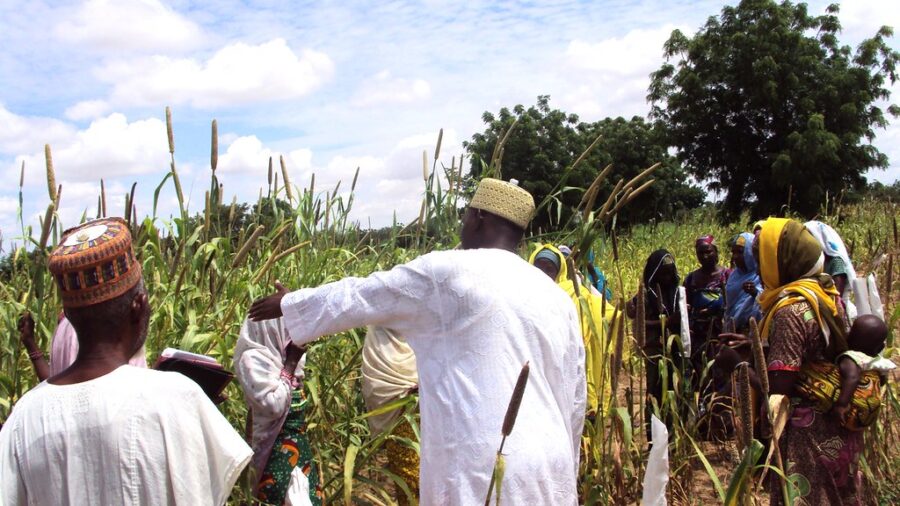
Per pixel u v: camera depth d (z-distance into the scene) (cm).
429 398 242
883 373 348
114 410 181
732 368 470
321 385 406
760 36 2603
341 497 380
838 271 521
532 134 2425
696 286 631
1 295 364
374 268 448
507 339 237
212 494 197
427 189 439
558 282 441
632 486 364
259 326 336
